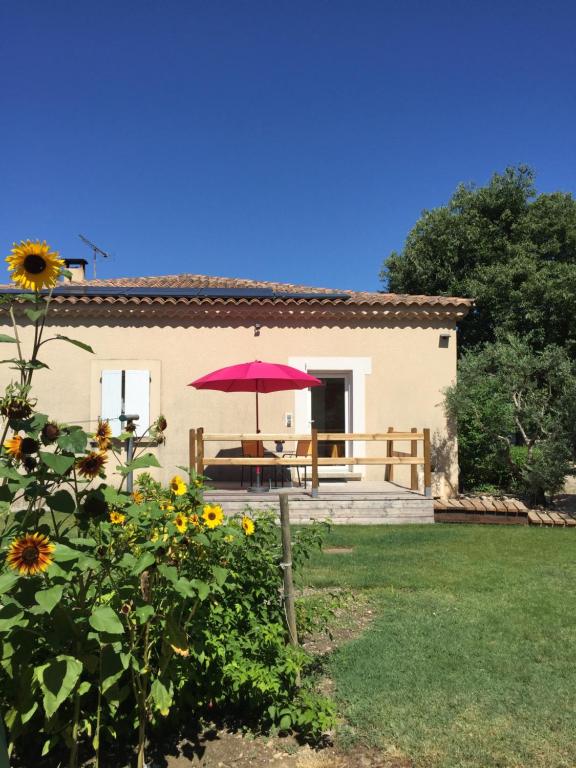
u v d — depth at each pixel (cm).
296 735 322
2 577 227
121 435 315
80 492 269
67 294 1130
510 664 397
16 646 245
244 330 1151
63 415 1118
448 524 941
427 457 962
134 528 295
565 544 782
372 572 630
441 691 360
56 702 226
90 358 1130
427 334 1173
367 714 335
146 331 1141
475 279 2209
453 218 2300
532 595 550
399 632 456
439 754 298
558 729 320
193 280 1517
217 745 313
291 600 359
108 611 240
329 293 1248
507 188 2323
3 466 249
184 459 1132
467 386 1118
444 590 569
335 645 437
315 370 1162
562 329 1923
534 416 1055
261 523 392
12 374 1105
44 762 294
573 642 436
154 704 291
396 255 2467
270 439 944
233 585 335
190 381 1141
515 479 1156
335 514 946
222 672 318
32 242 270
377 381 1160
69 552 235
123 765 293
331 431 1182
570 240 2200
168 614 274
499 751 300
